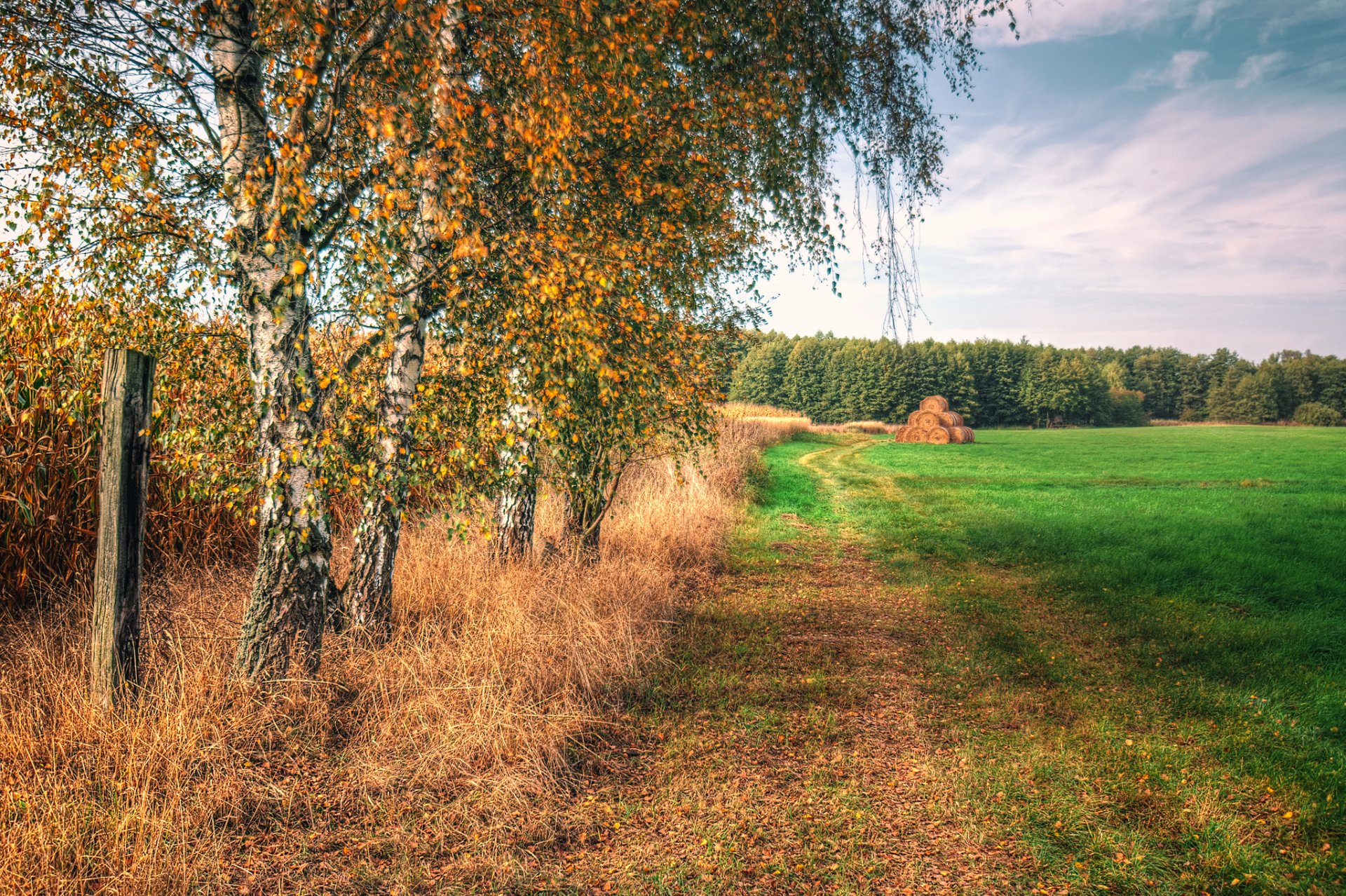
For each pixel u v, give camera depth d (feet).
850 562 32.83
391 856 10.17
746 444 68.44
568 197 14.43
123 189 12.75
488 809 11.34
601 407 16.21
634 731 14.79
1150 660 19.08
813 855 10.57
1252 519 39.24
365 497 14.87
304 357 13.87
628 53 12.21
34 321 14.93
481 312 13.41
